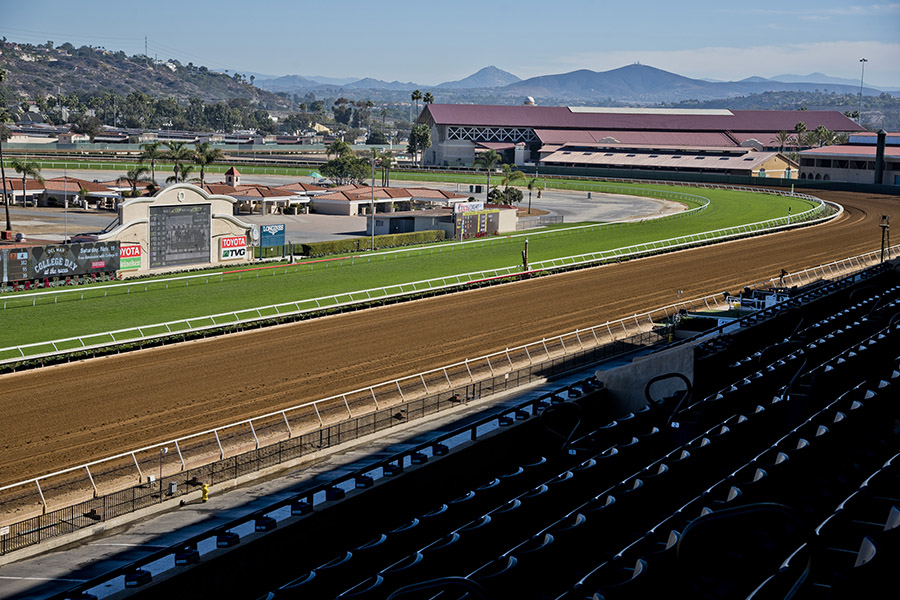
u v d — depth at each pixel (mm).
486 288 77875
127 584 23422
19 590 26625
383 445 39688
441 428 41906
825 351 41844
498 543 23875
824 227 119625
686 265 90750
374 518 29719
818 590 15273
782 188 173750
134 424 42344
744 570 19156
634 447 30906
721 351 44438
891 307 49688
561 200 159125
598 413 41562
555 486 26859
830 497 22703
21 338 55938
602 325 61094
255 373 51156
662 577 17828
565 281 81688
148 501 33438
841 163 181000
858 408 27078
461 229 108500
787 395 32469
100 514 32219
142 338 56250
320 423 42406
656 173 196625
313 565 27531
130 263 78500
